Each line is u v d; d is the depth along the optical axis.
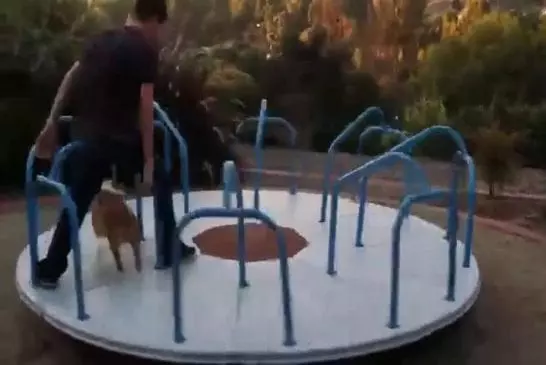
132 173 3.75
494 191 6.82
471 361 3.54
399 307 3.55
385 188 7.09
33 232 3.73
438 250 4.45
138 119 3.58
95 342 3.21
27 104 6.96
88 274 3.91
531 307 4.20
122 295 3.64
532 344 3.73
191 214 2.99
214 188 6.77
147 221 4.80
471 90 7.75
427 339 3.77
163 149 5.08
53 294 3.65
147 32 3.52
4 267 4.72
